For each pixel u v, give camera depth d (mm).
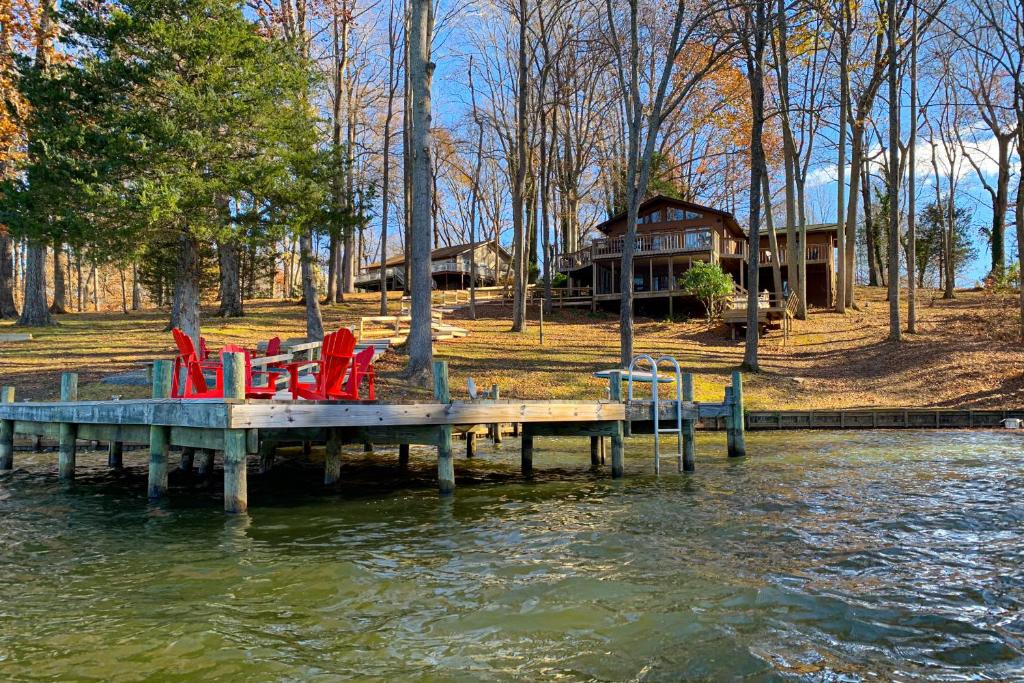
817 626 4969
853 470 12375
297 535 7828
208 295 51312
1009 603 5434
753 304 25125
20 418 12383
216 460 14148
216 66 18453
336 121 33344
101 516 8820
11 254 34875
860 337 30297
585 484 11328
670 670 4289
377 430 10805
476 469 13102
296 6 26828
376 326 31578
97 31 17812
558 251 59625
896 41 29062
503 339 30125
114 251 18016
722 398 21703
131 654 4539
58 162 16078
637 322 36844
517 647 4668
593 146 48062
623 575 6242
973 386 22219
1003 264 42812
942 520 8328
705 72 22031
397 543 7461
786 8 22141
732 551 7035
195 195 17609
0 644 4699
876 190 50969
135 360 22938
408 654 4562
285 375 13234
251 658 4480
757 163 25094
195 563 6703
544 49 34062
